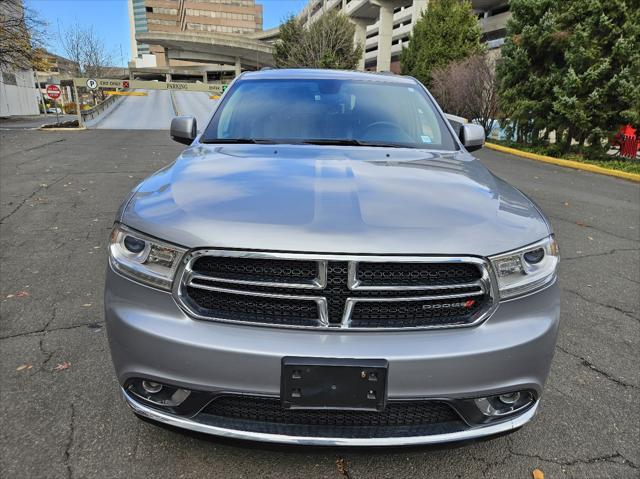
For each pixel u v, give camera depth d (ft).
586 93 41.29
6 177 27.84
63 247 15.58
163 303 5.60
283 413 5.56
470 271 5.59
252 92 10.58
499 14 127.95
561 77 42.88
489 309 5.61
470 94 61.77
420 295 5.48
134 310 5.69
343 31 120.26
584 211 23.54
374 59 203.31
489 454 6.95
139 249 5.80
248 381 5.34
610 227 20.48
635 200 26.99
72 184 25.99
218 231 5.45
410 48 89.04
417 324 5.48
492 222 5.89
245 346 5.30
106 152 40.45
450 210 5.99
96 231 17.43
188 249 5.47
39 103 165.48
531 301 5.82
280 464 6.64
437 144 9.46
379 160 7.95
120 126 73.92
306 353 5.24
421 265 5.48
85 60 155.22
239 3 431.43
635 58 38.11
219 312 5.51
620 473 6.66
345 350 5.26
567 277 14.25
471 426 5.69
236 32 433.48
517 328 5.66
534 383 5.81
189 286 5.54
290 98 10.32
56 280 12.85
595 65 39.86
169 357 5.46
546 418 7.79
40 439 6.98
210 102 131.03
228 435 5.49
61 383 8.32
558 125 44.01
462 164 8.24
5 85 124.57
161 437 7.09
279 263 5.40
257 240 5.34
